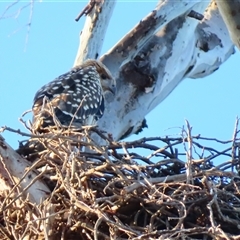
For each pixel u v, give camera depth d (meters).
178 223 9.80
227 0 10.93
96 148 10.64
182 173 11.02
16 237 10.49
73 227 10.41
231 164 11.09
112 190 10.49
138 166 10.61
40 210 10.38
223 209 10.50
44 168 10.91
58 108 14.09
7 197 10.52
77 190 10.37
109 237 10.20
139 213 10.51
